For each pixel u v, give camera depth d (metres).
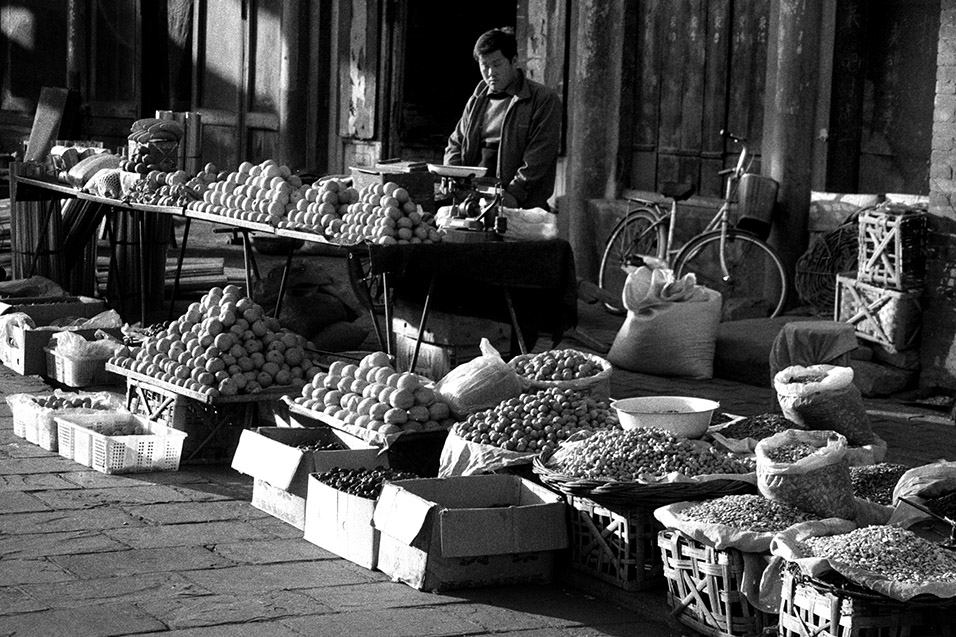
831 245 11.70
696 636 5.22
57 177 11.47
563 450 5.96
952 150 9.47
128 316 11.66
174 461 7.35
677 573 5.24
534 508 5.69
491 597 5.60
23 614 5.15
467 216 9.29
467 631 5.19
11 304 10.40
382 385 6.88
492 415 6.47
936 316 9.63
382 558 5.81
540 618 5.37
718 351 10.52
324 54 18.05
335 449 6.74
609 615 5.44
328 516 6.08
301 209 8.84
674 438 5.81
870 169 12.30
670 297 10.49
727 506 5.21
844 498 5.25
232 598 5.42
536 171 10.42
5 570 5.64
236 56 19.23
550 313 9.06
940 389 9.63
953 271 9.52
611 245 13.52
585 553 5.72
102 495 6.84
